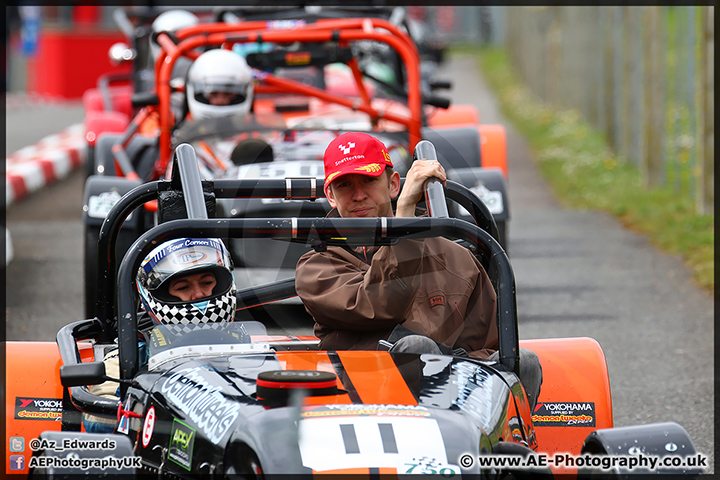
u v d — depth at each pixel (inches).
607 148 1706.4
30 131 2170.3
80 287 863.7
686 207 1131.3
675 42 1460.4
